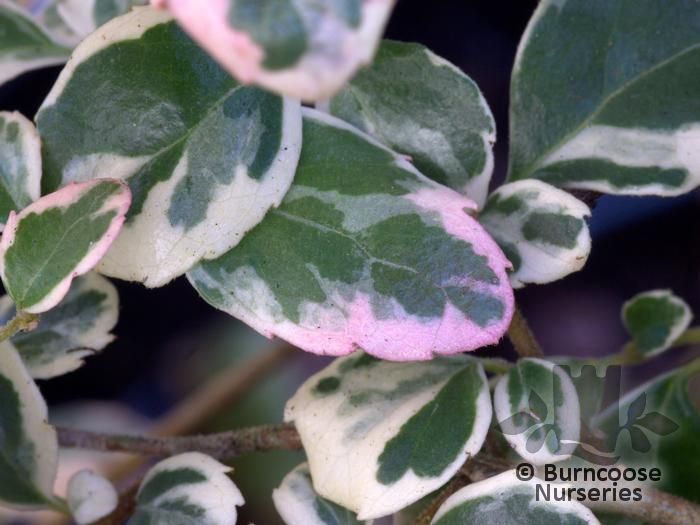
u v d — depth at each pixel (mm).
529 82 146
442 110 142
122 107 130
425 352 128
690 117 141
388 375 146
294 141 132
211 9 93
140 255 130
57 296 127
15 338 162
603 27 142
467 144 142
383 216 131
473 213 131
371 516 136
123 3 152
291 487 148
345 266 131
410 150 143
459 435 138
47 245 127
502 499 135
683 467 160
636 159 143
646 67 142
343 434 142
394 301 129
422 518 146
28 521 202
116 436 162
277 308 131
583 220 136
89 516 150
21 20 174
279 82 93
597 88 144
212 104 130
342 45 93
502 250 139
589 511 133
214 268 133
